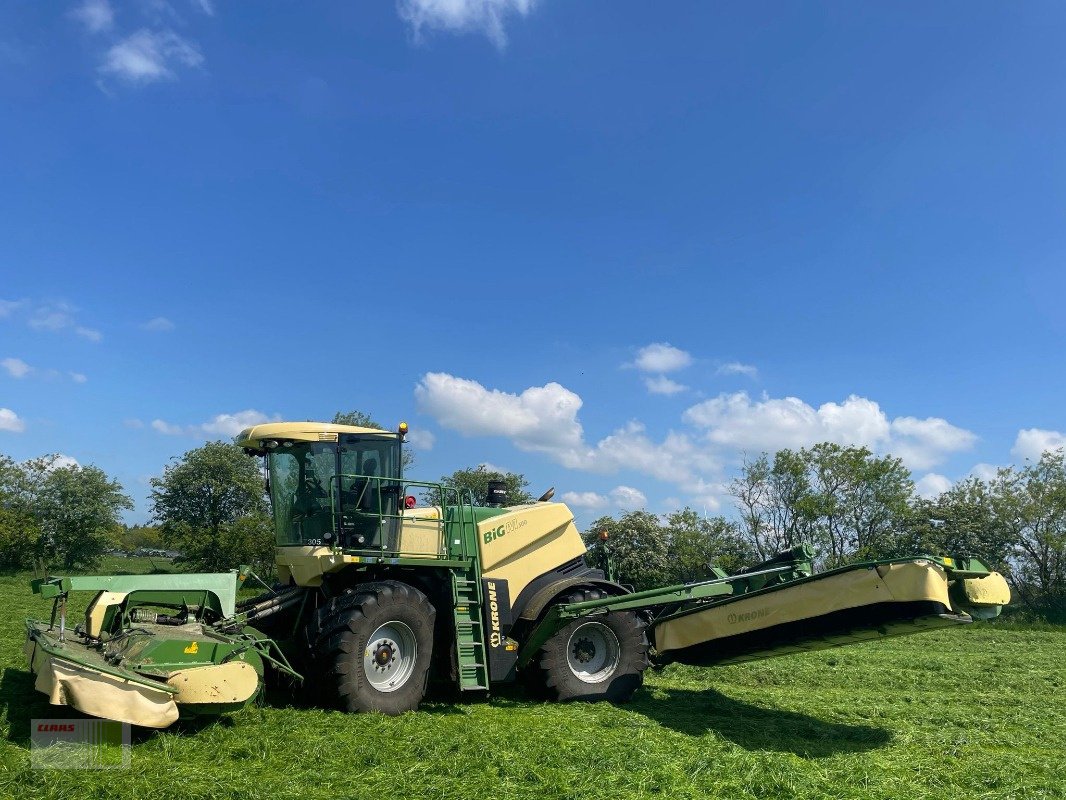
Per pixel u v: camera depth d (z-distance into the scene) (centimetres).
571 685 880
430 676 852
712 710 889
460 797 523
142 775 526
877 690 1103
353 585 841
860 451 3338
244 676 634
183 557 3353
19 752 550
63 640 682
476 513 924
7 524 4012
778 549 3334
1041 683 1188
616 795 543
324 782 544
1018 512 3191
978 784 614
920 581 712
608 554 1070
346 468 843
